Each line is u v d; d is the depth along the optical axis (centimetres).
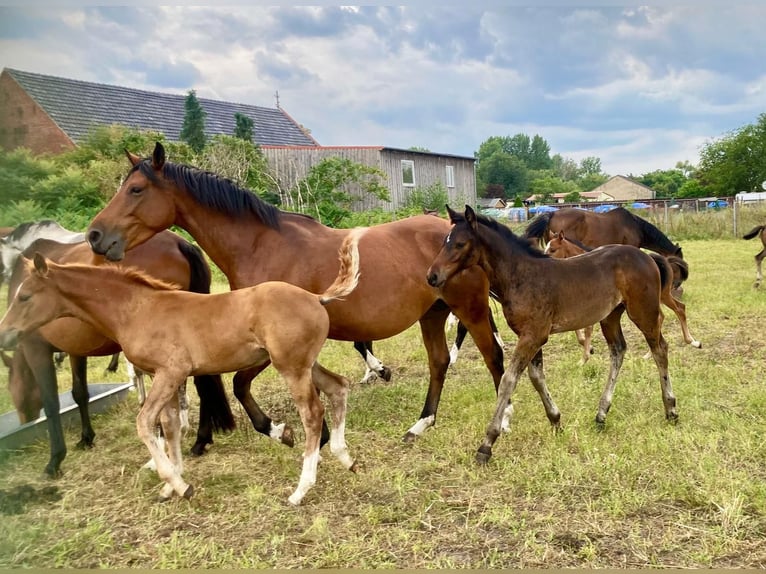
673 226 2217
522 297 432
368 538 336
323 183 1873
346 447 423
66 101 1861
